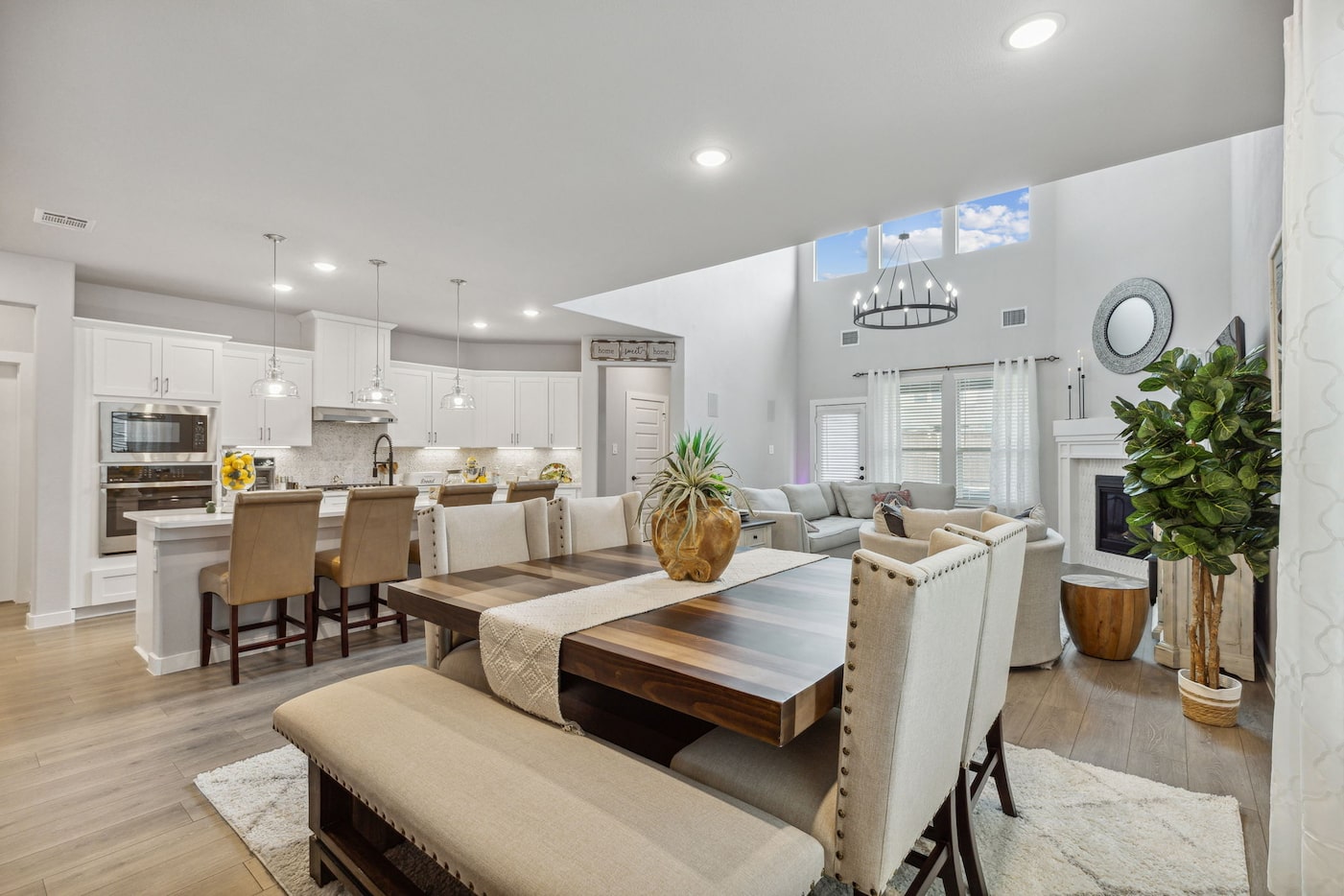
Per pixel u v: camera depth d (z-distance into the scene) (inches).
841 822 46.9
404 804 51.2
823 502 292.7
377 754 57.4
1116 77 86.7
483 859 44.6
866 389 346.6
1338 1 53.1
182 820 79.7
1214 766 91.9
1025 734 103.3
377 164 113.0
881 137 103.7
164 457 188.5
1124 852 71.7
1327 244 53.8
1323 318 53.9
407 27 77.0
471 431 277.7
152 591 133.4
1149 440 108.1
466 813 48.4
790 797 51.3
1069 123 99.0
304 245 156.1
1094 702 116.2
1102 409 259.6
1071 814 79.3
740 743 58.7
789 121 98.7
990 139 104.0
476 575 88.7
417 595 77.2
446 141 105.0
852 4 73.0
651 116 97.4
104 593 176.4
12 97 90.8
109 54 81.5
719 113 96.5
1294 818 58.5
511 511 105.5
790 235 150.4
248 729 105.0
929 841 74.3
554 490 184.9
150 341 187.0
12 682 126.0
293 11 73.9
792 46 80.8
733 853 43.4
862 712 45.7
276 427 219.9
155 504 186.7
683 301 285.0
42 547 165.8
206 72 85.7
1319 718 53.9
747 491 246.4
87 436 175.3
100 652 144.7
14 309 174.9
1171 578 134.5
